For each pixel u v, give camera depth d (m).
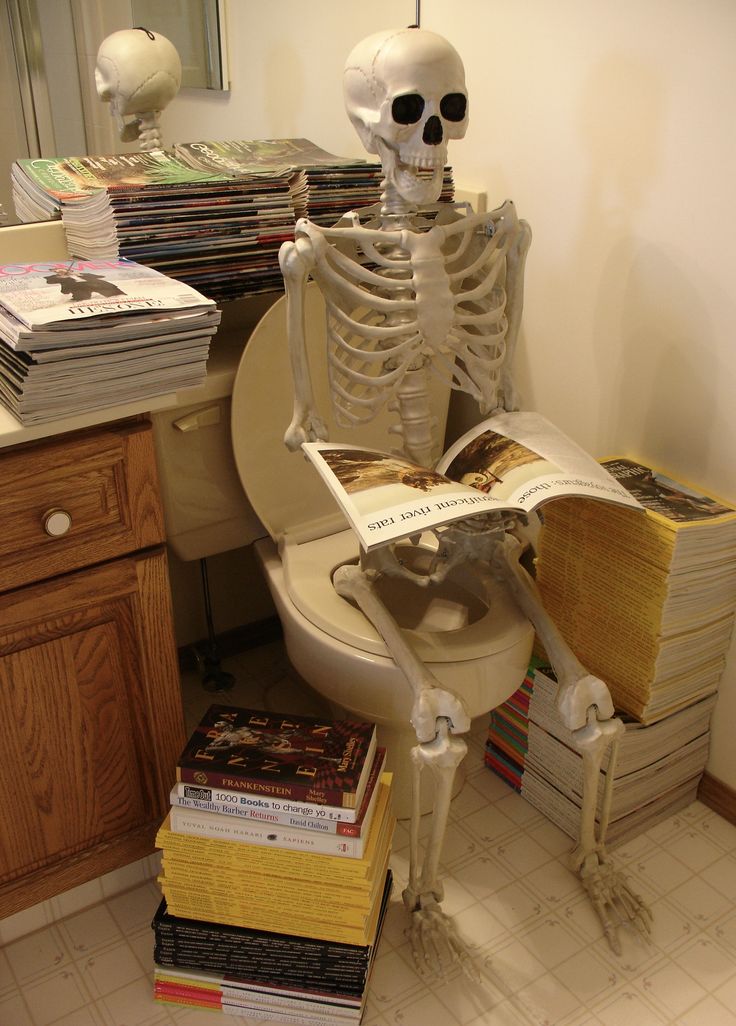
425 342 1.19
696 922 1.36
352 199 1.56
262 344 1.36
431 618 1.49
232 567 1.85
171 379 1.10
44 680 1.18
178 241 1.36
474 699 1.29
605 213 1.41
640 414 1.47
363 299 1.14
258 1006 1.21
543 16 1.41
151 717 1.29
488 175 1.60
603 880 1.36
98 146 1.38
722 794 1.54
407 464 1.17
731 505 1.35
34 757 1.21
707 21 1.20
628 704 1.42
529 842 1.48
